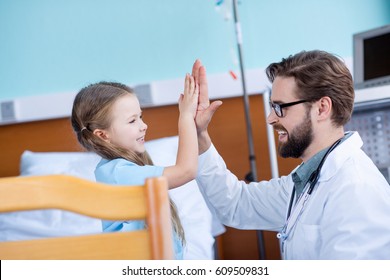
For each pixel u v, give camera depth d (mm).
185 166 1455
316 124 1473
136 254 916
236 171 3018
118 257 916
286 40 3002
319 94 1442
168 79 3125
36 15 3271
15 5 3283
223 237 3059
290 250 1453
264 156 2980
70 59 3256
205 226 2461
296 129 1481
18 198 892
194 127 1529
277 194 1723
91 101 1657
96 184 905
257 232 2734
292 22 2992
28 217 2564
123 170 1497
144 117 3109
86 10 3229
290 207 1543
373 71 2482
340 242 1262
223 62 3076
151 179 899
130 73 3195
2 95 3340
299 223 1424
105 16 3211
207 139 1711
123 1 3189
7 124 3260
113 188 905
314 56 1486
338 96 1445
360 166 1371
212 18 3080
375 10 2895
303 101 1460
